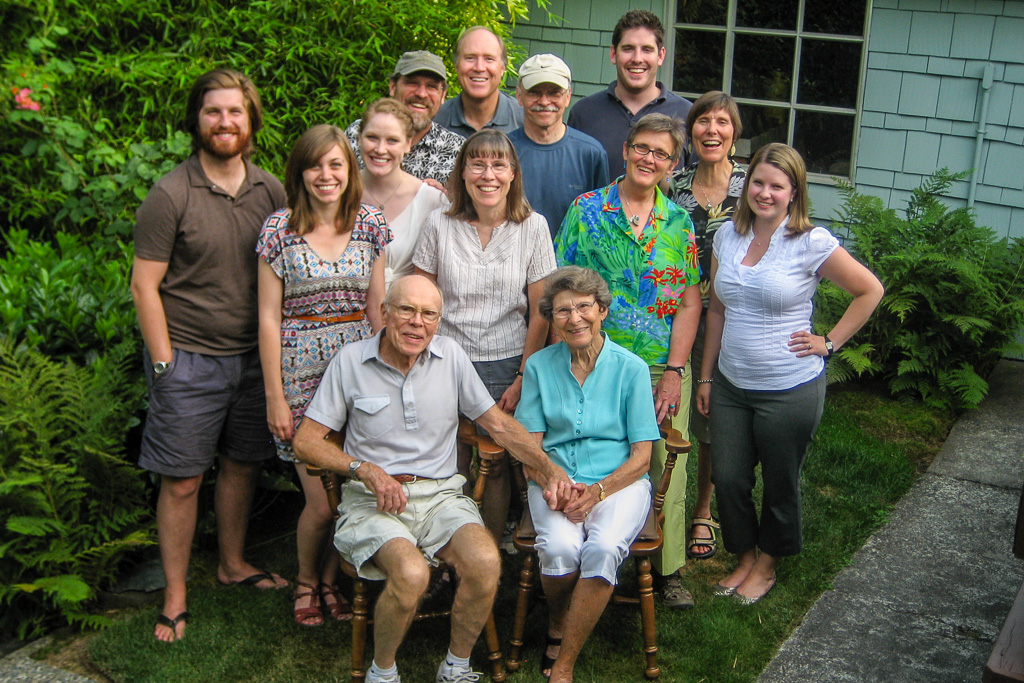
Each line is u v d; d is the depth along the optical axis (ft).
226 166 9.89
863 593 11.21
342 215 10.04
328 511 10.24
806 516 12.82
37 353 10.37
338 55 15.72
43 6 15.25
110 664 9.77
